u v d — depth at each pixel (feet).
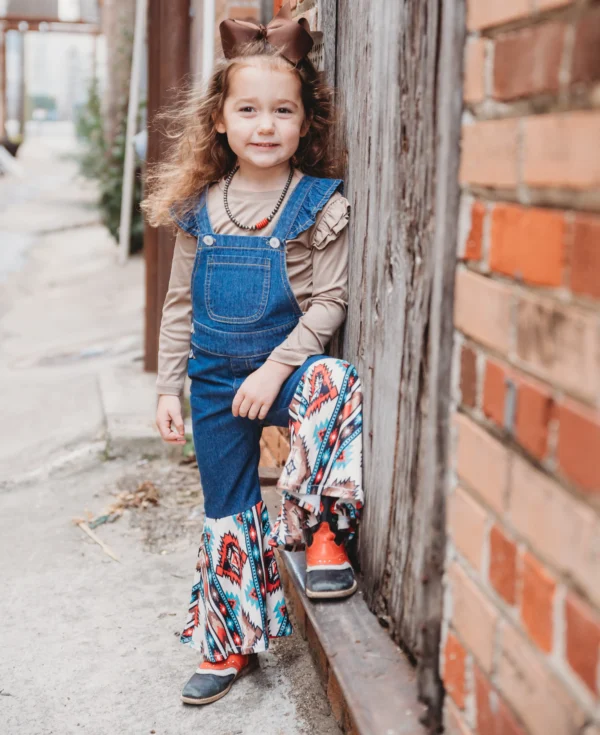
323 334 5.71
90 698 6.12
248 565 5.93
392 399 5.15
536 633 3.22
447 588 4.08
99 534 8.94
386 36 5.14
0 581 7.93
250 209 5.73
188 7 11.75
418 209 4.71
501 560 3.48
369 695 4.59
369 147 5.47
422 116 4.63
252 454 5.96
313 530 5.81
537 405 3.14
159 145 12.21
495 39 3.40
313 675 6.33
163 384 6.17
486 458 3.59
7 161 55.21
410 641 4.92
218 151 5.99
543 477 3.13
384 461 5.31
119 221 26.40
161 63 11.90
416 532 4.82
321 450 5.55
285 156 5.68
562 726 3.05
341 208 5.69
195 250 5.98
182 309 6.14
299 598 6.32
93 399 12.50
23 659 6.62
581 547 2.89
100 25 60.29
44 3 59.41
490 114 3.48
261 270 5.62
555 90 2.95
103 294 21.47
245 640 5.97
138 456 10.77
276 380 5.58
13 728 5.78
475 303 3.64
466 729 3.89
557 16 2.94
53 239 31.19
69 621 7.20
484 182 3.51
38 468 10.60
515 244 3.28
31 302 21.18
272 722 5.81
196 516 9.30
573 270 2.88
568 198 2.92
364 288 5.62
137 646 6.81
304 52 5.76
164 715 5.90
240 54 5.70
